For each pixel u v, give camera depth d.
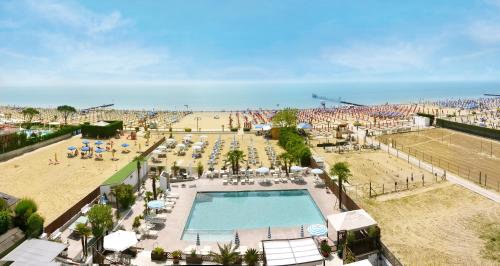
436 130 99.44
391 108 181.12
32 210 31.59
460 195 47.34
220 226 38.94
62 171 60.03
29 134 90.75
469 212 42.00
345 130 98.38
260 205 45.06
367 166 62.97
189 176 54.56
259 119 140.62
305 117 142.50
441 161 66.38
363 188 50.91
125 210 41.47
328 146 80.06
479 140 85.44
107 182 44.25
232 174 55.41
